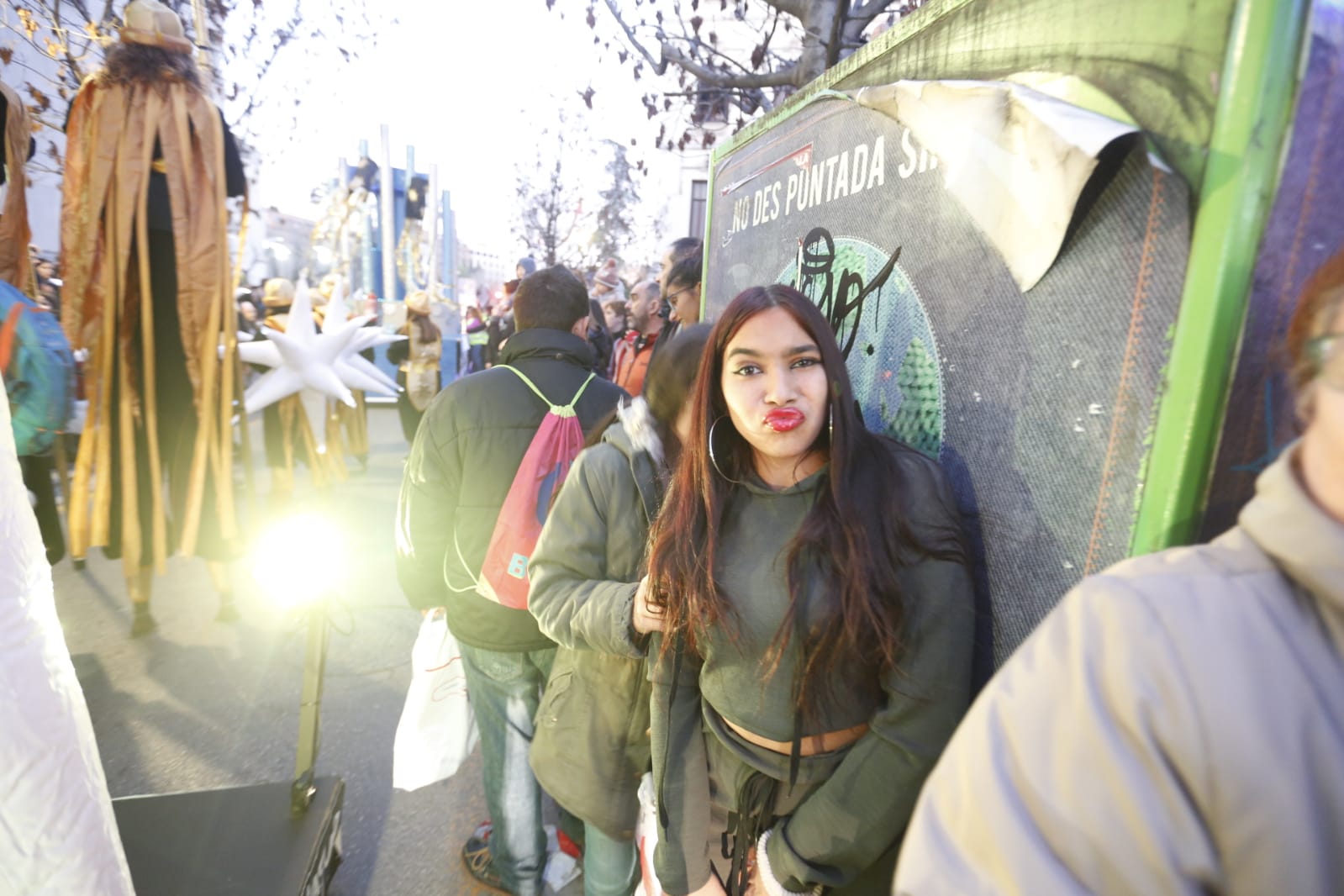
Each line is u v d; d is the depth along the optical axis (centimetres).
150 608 375
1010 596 91
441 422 168
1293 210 64
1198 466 66
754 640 103
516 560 161
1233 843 43
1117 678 46
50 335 270
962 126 91
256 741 265
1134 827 44
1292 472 46
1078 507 79
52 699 106
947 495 97
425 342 669
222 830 177
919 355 109
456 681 189
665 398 131
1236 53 61
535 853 187
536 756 152
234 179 317
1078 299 78
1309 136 63
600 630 121
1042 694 49
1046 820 47
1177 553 51
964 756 53
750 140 174
